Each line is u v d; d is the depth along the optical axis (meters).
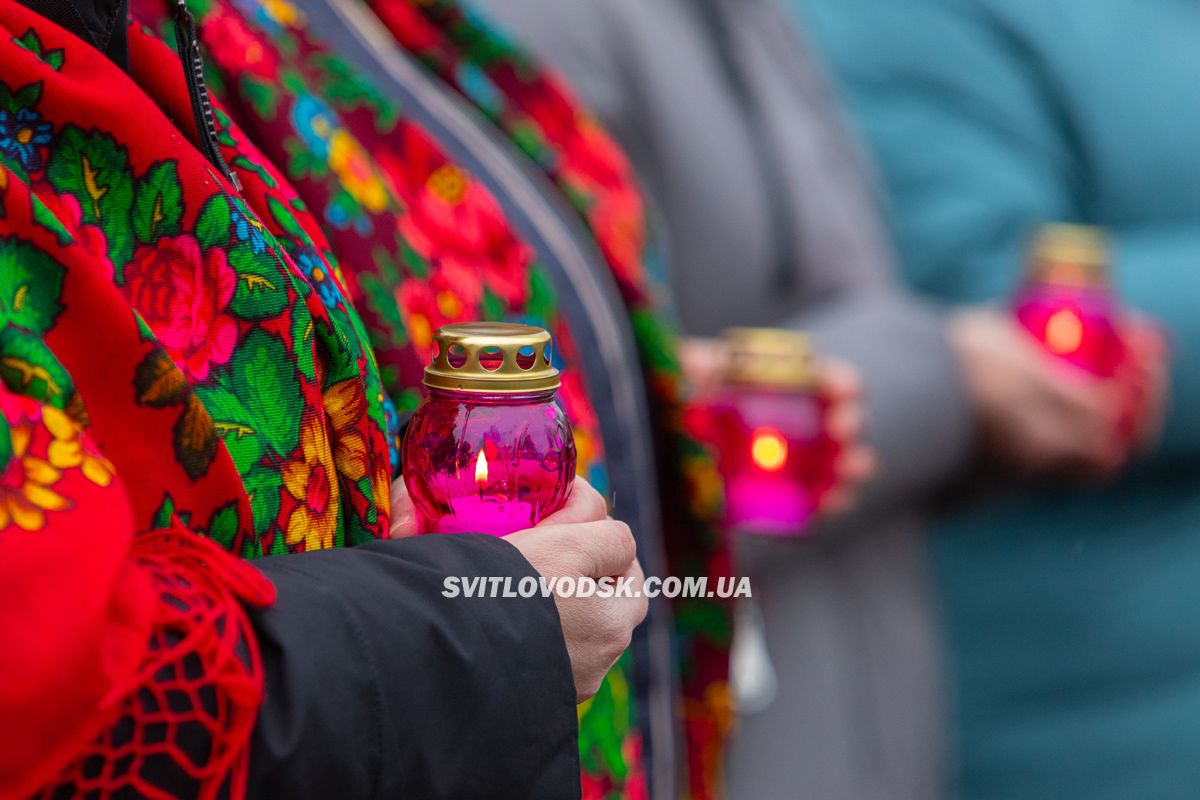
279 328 2.08
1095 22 7.03
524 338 2.17
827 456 4.44
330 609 1.81
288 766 1.70
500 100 3.57
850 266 5.39
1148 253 6.66
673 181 4.86
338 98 2.97
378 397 2.31
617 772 3.13
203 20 2.63
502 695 1.92
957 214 6.45
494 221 3.14
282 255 2.15
